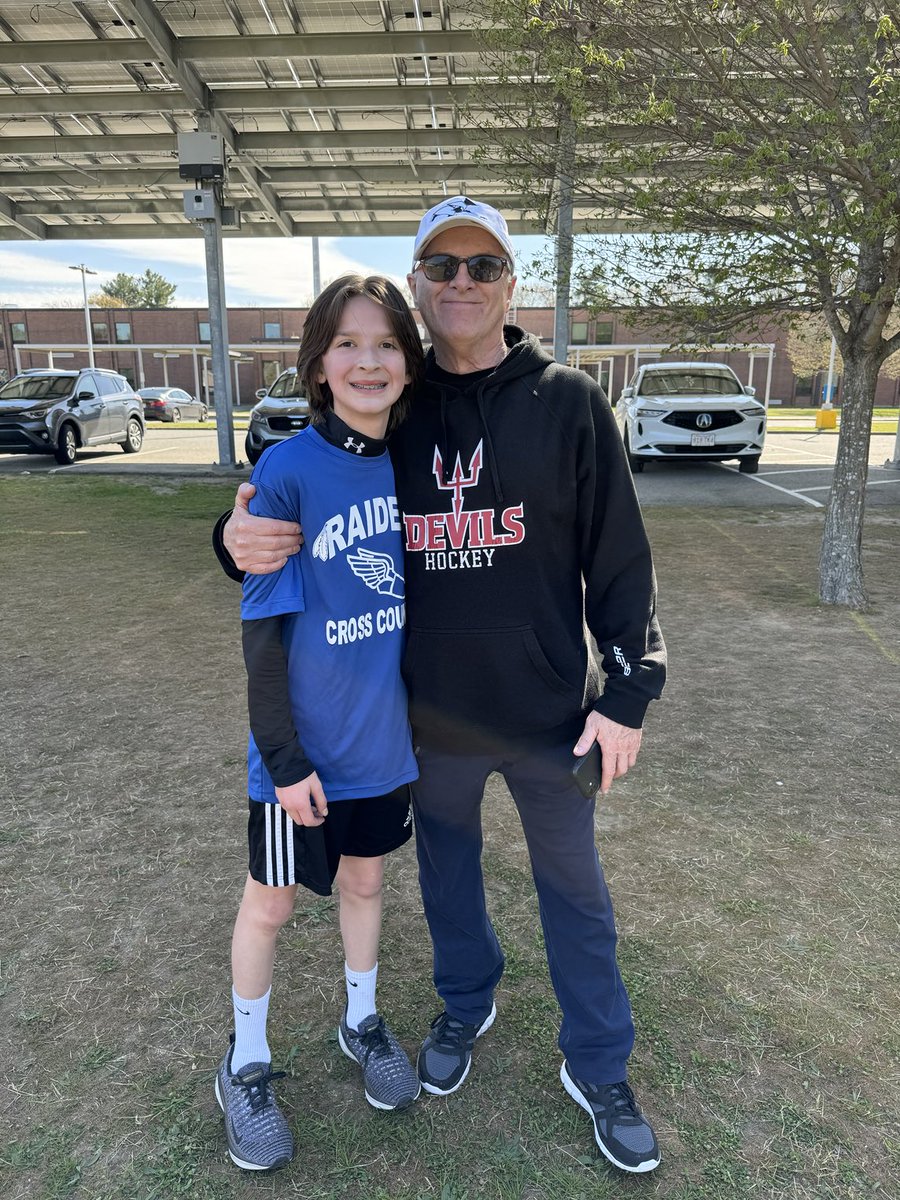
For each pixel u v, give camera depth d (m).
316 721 1.67
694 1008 2.16
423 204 17.19
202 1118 1.86
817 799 3.24
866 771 3.47
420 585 1.67
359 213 17.97
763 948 2.38
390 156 14.73
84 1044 2.06
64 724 4.02
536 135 5.45
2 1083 1.95
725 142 4.32
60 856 2.89
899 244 4.70
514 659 1.66
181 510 10.18
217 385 13.77
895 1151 1.76
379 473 1.64
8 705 4.26
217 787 3.39
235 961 1.80
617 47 4.73
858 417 5.88
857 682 4.50
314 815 1.63
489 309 1.64
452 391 1.65
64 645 5.26
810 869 2.78
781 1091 1.91
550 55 4.67
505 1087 1.95
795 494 11.47
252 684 1.57
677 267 5.31
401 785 1.78
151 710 4.21
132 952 2.40
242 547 1.52
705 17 4.36
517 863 2.87
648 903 2.60
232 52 10.76
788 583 6.74
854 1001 2.18
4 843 2.97
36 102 12.29
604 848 2.91
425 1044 2.00
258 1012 1.83
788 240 4.75
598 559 1.72
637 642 1.70
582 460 1.64
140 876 2.77
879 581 6.76
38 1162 1.75
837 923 2.50
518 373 1.62
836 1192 1.67
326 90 12.09
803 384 46.69
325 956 2.40
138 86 12.20
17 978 2.29
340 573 1.61
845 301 5.39
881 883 2.69
